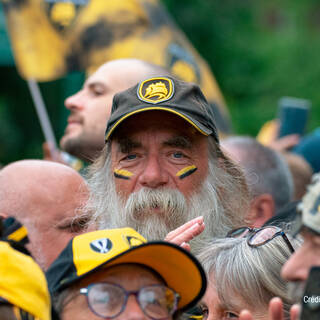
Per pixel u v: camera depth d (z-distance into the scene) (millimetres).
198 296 7125
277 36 40531
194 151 9742
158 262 6922
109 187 9961
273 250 8086
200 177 9742
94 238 7027
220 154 10219
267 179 12227
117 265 6840
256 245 8203
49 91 29391
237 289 8086
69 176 9930
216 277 8227
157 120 9633
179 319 7199
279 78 37688
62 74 14625
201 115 9727
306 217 5465
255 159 12258
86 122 11984
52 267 6941
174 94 9727
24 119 36625
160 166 9594
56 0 14648
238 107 37406
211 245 8586
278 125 17984
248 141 12672
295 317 6020
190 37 39156
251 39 39938
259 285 8016
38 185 9711
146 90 9766
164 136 9625
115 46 14484
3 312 6145
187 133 9688
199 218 8375
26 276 6316
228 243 8469
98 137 11922
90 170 10656
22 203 9602
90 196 10008
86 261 6785
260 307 8016
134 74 12039
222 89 38594
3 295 6160
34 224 9523
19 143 36250
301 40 39000
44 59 14672
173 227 9508
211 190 9812
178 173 9602
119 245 6914
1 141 35750
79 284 6793
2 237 6859
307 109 17250
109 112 11883
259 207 12078
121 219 9602
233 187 10336
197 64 14820
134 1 14523
